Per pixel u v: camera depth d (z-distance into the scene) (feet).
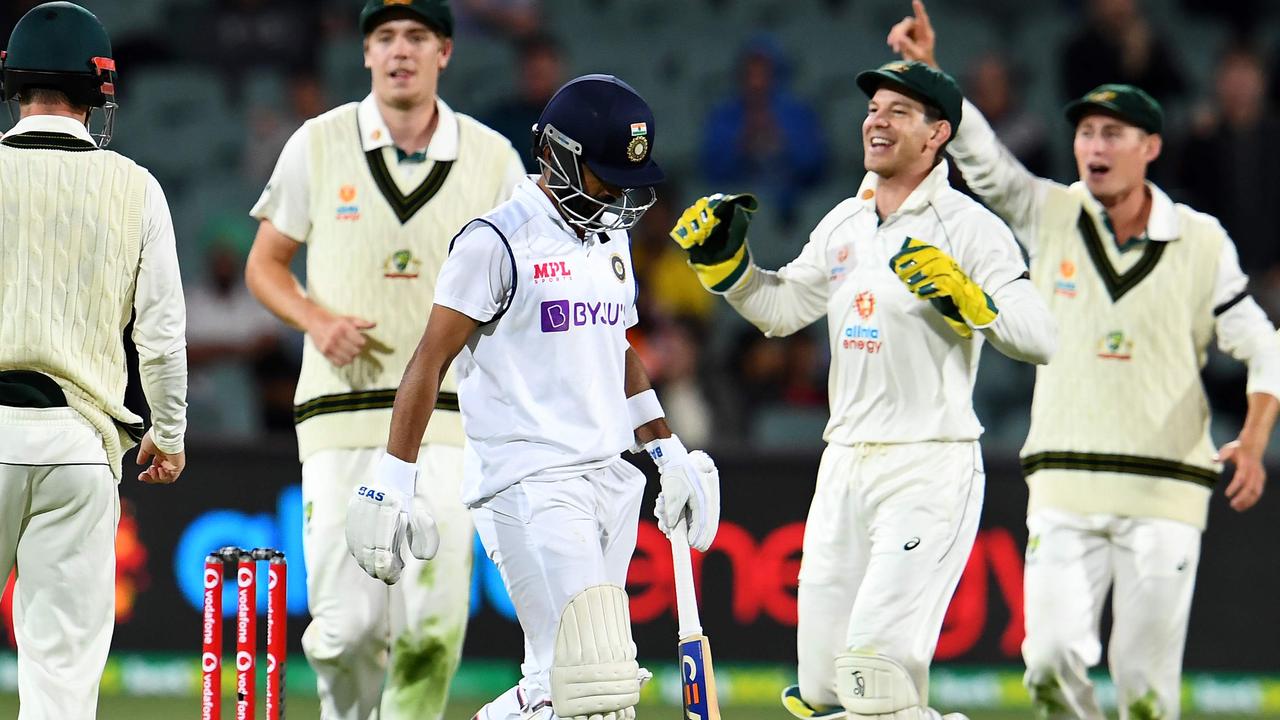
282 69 137.08
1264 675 87.30
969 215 57.31
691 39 142.41
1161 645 66.08
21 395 48.70
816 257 60.13
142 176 50.80
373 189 63.46
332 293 63.87
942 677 87.56
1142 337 65.92
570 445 47.88
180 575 87.61
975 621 87.71
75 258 49.39
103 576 50.14
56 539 49.39
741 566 88.12
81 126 50.85
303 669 87.66
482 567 87.51
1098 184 65.98
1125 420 65.72
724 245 58.34
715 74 139.85
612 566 49.49
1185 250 66.13
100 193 49.83
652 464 88.28
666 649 87.66
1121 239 66.69
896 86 57.06
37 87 50.19
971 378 57.67
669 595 87.81
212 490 87.56
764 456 88.43
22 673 49.39
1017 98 137.69
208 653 49.73
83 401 49.57
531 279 47.52
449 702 85.61
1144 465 65.51
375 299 63.26
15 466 48.49
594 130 46.98
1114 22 130.62
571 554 47.39
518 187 49.16
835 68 140.87
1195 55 142.10
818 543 58.54
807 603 58.80
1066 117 67.26
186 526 87.56
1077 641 65.26
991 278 56.59
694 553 87.97
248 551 50.19
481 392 48.42
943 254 54.24
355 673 63.46
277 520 87.40
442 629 62.44
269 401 109.70
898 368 56.70
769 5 144.46
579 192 47.52
